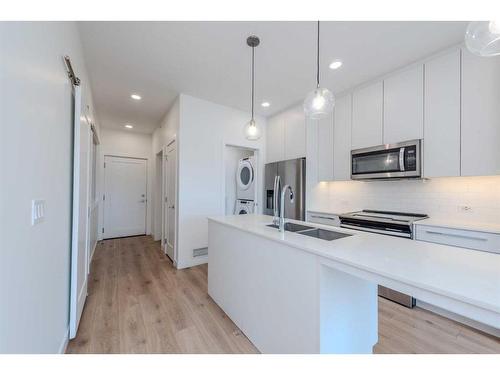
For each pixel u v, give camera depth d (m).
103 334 1.76
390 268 0.93
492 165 1.91
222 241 2.17
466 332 1.82
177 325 1.90
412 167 2.36
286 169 3.68
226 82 2.87
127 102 3.51
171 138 3.59
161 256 3.79
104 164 4.94
